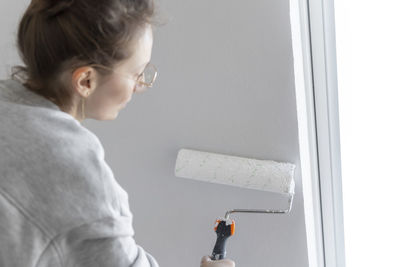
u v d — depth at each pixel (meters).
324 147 1.37
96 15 0.77
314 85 1.30
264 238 1.48
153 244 1.62
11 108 0.80
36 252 0.78
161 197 1.52
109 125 1.45
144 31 0.83
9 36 1.40
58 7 0.77
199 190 1.47
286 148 1.31
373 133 1.44
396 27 1.32
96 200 0.80
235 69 1.26
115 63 0.82
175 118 1.38
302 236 1.43
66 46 0.79
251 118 1.31
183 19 1.24
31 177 0.77
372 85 1.38
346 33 1.29
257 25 1.19
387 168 1.49
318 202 1.46
